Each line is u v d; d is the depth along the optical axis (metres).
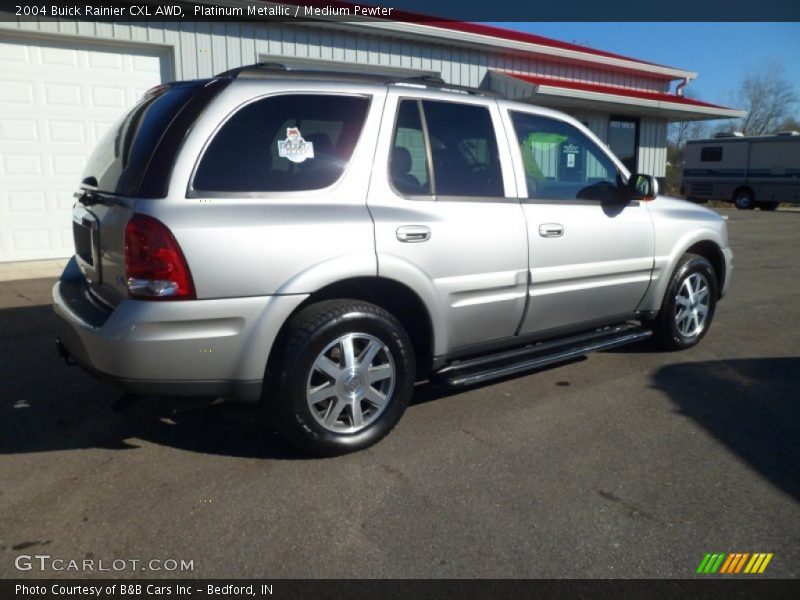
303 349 3.36
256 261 3.21
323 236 3.38
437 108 3.99
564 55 13.71
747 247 13.49
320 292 3.62
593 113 14.97
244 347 3.25
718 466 3.56
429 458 3.61
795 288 8.84
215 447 3.72
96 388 4.59
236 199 3.25
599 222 4.64
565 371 5.11
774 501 3.21
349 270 3.45
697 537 2.90
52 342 5.54
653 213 5.09
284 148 3.44
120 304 3.15
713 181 26.69
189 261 3.08
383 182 3.69
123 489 3.26
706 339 6.11
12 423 4.02
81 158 8.85
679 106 14.85
